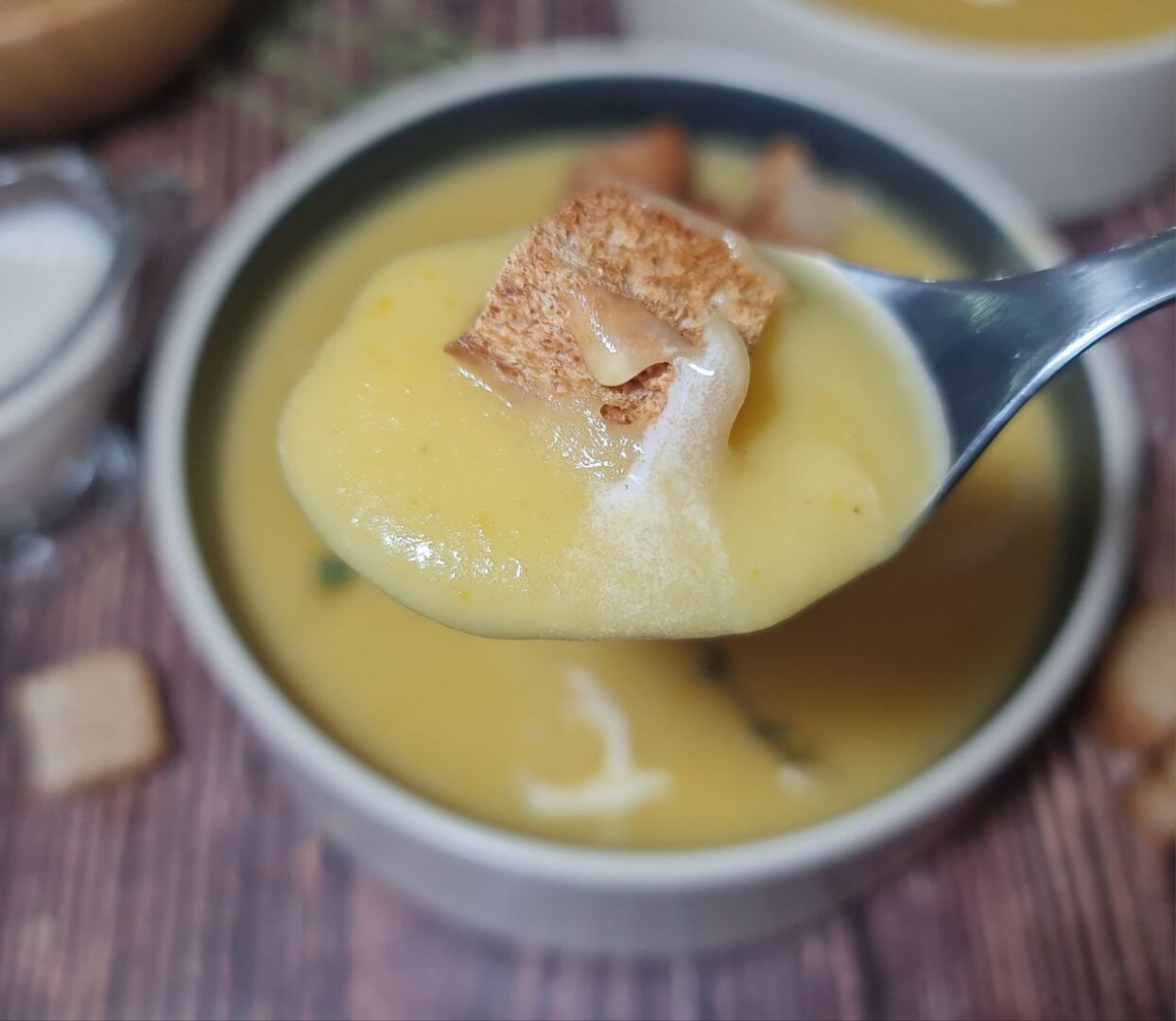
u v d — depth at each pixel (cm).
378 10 28
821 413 18
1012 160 25
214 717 23
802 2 25
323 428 17
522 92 23
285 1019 21
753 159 24
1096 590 19
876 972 21
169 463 20
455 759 21
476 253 18
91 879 22
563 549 17
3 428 23
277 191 22
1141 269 17
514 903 19
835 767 21
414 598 17
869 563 17
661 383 17
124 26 24
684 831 20
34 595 24
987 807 22
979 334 18
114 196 26
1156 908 21
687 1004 21
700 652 21
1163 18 25
